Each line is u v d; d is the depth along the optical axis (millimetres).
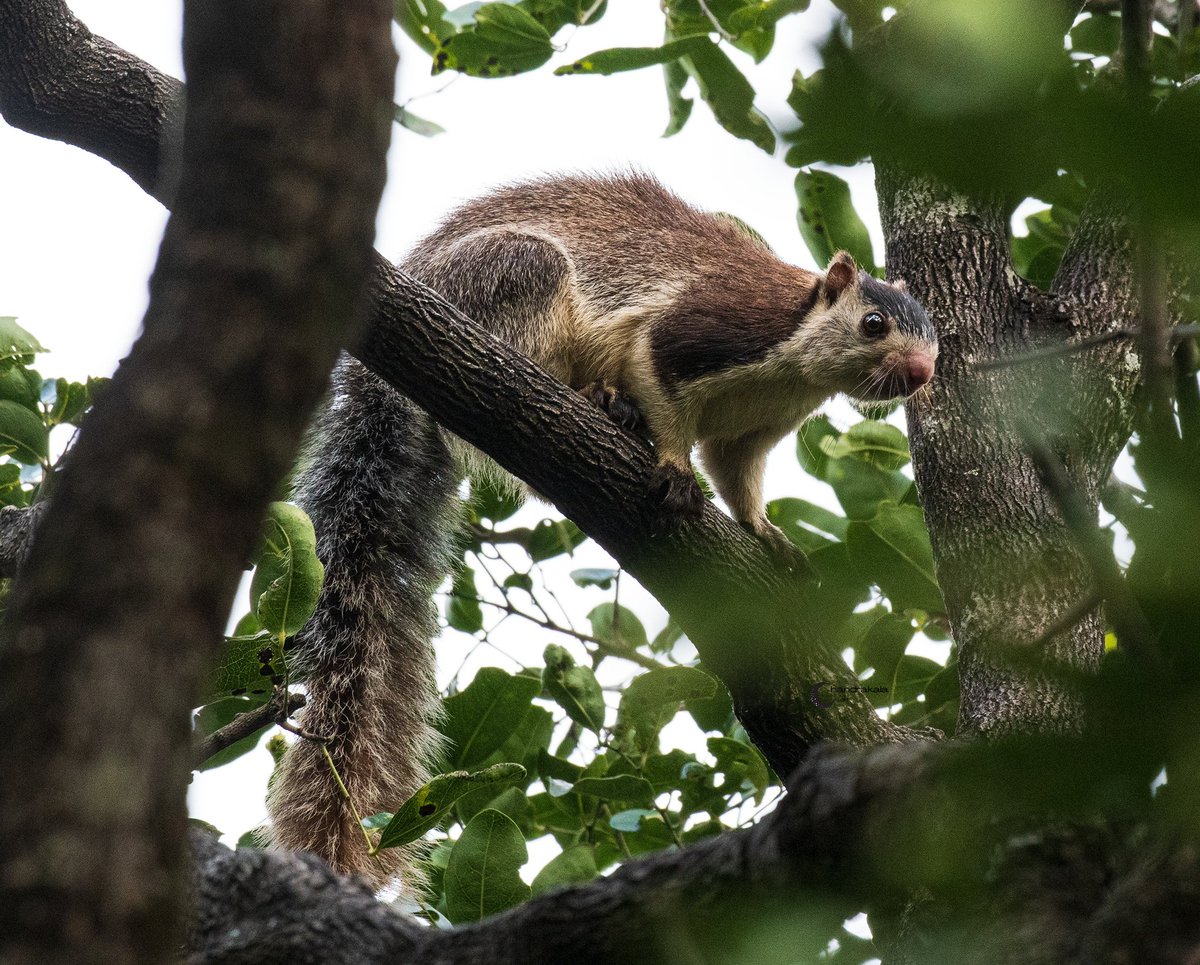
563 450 8914
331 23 3104
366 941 5324
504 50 10219
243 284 3021
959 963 3994
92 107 8977
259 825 9891
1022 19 1808
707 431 11297
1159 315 3730
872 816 3943
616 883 4719
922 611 10234
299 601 8047
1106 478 9062
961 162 1776
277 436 3045
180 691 2904
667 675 9406
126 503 2922
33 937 2678
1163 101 1789
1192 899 3436
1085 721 2104
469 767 10039
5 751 2799
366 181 3131
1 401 10055
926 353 9984
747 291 11156
